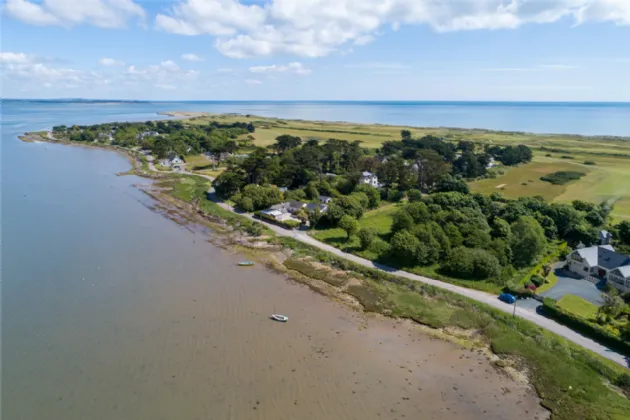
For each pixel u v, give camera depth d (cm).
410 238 6838
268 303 5716
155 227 8912
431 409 3856
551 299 5550
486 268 6272
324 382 4169
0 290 5884
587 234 7750
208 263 7050
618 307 5116
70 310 5397
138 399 3862
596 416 3794
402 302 5759
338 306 5688
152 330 4984
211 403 3834
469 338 4981
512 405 3938
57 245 7694
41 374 4175
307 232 8625
